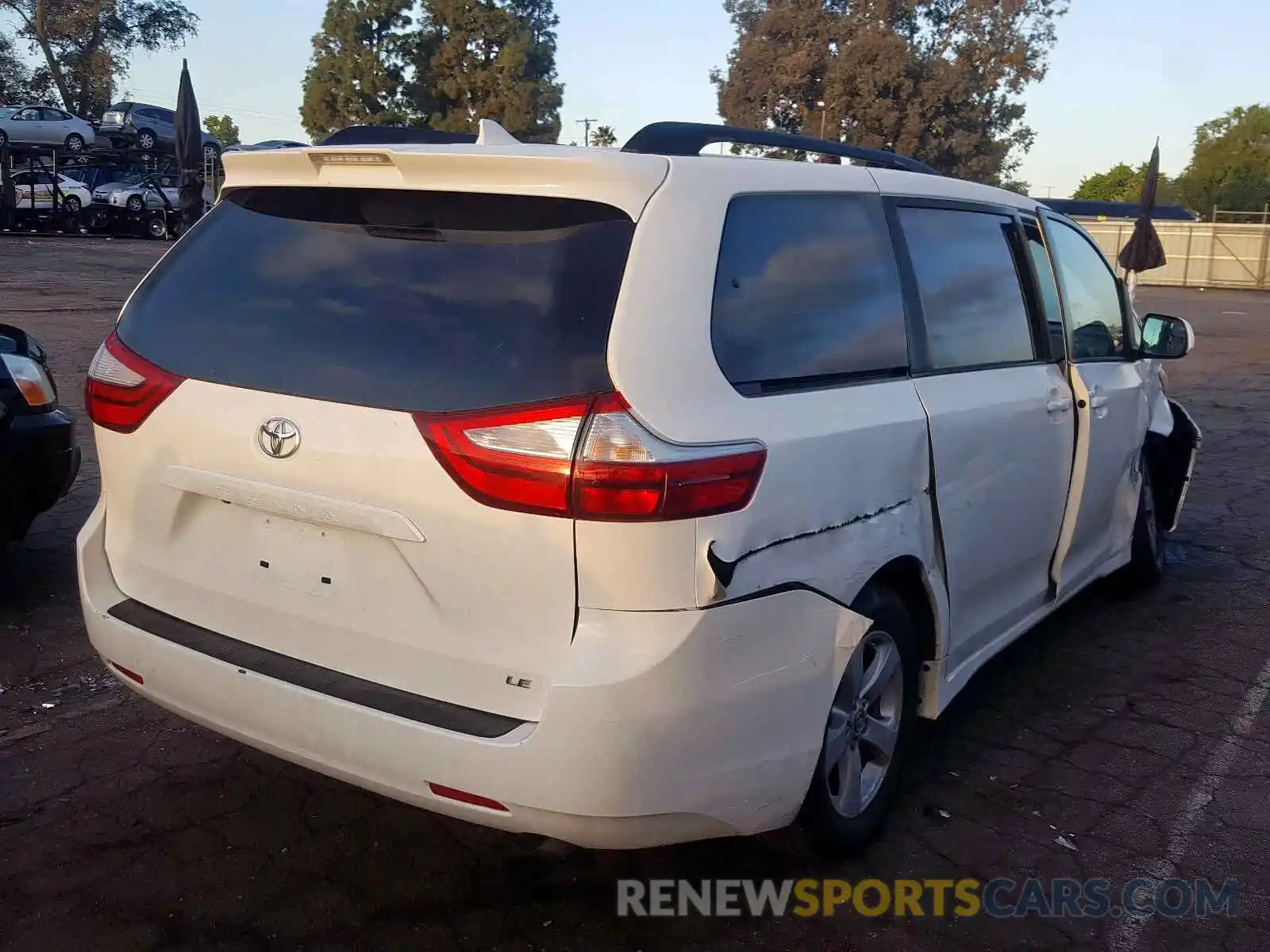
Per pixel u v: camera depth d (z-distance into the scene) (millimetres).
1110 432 4793
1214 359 18219
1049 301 4398
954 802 3727
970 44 44000
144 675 3064
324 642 2834
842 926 3064
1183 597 5887
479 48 49844
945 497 3477
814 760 2920
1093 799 3773
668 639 2514
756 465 2648
